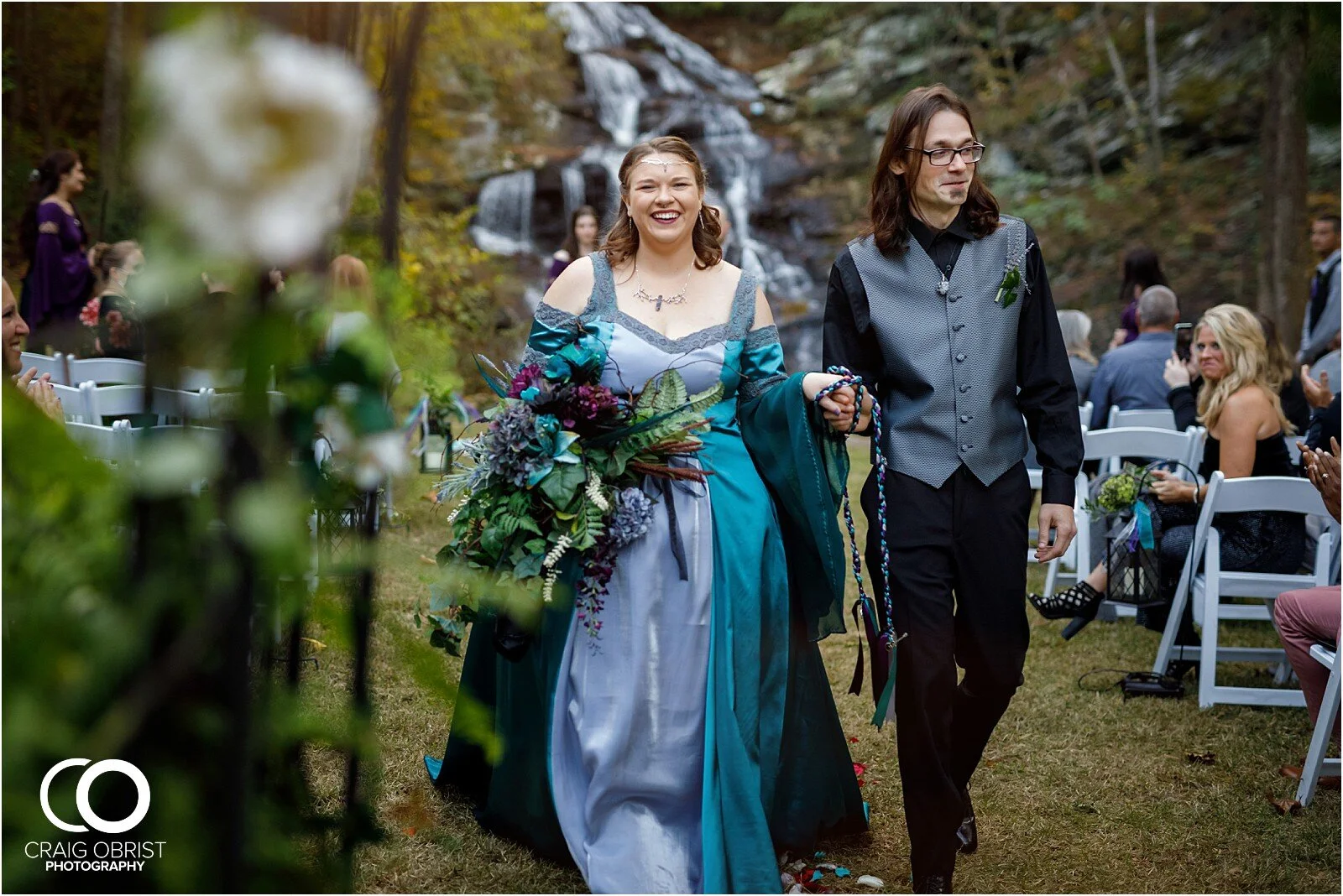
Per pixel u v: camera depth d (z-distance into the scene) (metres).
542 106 18.19
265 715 0.98
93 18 10.91
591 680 2.66
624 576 2.66
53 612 0.82
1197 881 2.87
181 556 0.85
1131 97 16.44
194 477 0.77
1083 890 2.81
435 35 12.95
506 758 2.90
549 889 2.71
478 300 12.09
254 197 0.55
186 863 0.91
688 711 2.65
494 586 1.07
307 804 1.19
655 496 2.72
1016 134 17.11
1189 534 4.38
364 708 1.06
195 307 0.74
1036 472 6.17
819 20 20.78
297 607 1.01
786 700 2.86
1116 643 4.92
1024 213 15.74
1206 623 4.17
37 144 10.45
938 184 2.72
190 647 0.83
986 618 2.74
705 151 18.38
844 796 3.01
